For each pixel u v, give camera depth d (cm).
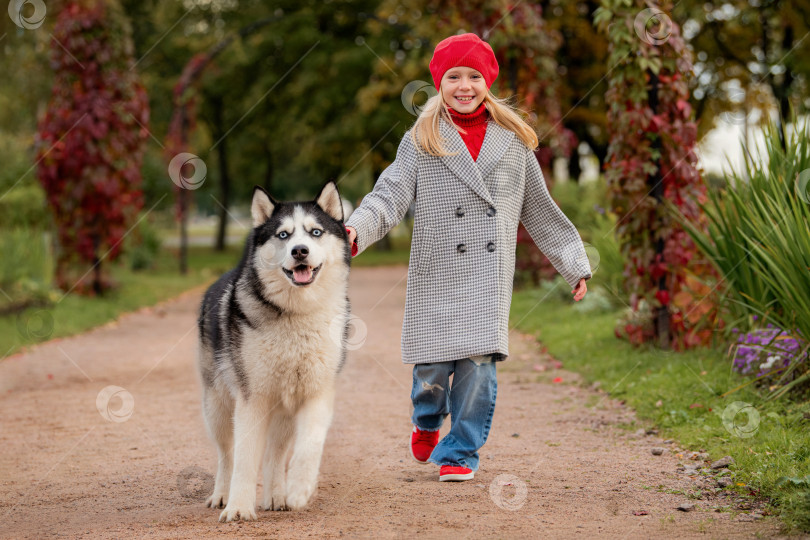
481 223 433
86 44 1514
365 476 464
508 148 441
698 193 803
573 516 375
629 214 808
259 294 400
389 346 1019
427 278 438
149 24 3347
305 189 4588
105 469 496
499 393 721
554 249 455
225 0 3444
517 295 1409
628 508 387
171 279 2148
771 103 2116
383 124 2952
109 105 1523
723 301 746
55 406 696
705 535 340
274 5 3275
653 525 358
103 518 395
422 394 440
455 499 409
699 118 2188
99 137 1515
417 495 418
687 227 762
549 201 457
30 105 2473
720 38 2297
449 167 434
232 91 3534
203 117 3625
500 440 550
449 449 441
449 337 430
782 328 606
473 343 425
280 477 421
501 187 437
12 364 918
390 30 2834
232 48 3200
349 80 3128
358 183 4175
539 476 453
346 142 3141
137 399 720
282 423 425
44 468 500
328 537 350
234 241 5181
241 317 406
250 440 400
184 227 2375
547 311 1205
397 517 379
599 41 2262
